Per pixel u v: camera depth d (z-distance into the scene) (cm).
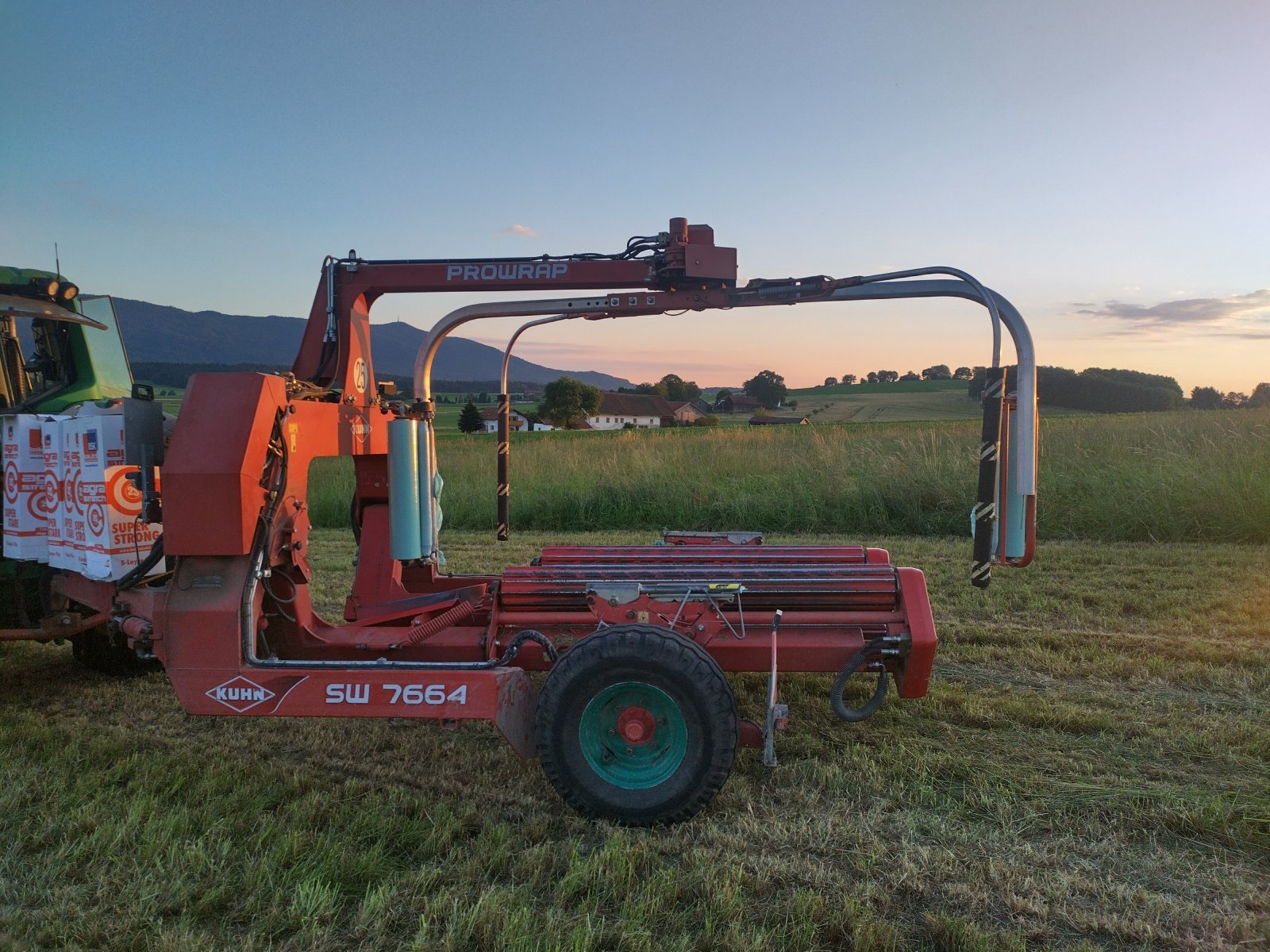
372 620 438
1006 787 346
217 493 333
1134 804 329
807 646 369
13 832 320
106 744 404
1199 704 440
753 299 424
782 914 261
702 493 1152
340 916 264
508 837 308
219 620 336
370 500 497
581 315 453
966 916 257
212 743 411
